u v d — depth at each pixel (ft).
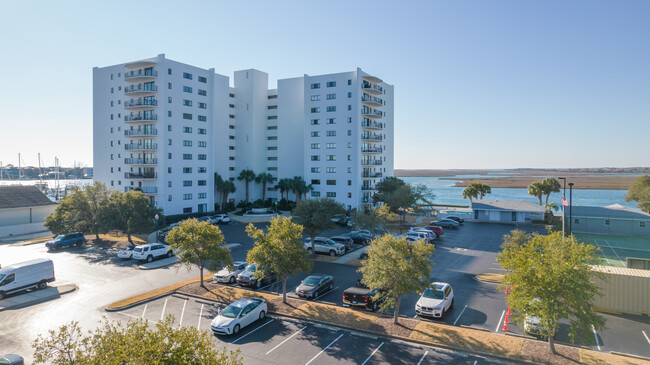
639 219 177.27
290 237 86.38
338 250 138.72
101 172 244.83
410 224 213.46
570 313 56.85
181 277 110.93
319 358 62.28
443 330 70.64
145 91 218.18
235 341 68.85
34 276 98.37
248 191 282.36
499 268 119.24
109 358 34.37
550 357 59.41
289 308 83.82
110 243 158.30
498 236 175.83
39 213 204.85
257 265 85.51
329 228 134.72
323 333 72.28
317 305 85.71
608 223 183.42
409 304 87.86
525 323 66.03
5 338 71.20
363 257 133.49
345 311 81.66
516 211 214.90
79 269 120.16
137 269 120.06
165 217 212.02
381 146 278.87
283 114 278.05
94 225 157.58
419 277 72.84
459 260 130.21
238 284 104.83
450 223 199.11
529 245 63.16
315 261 130.41
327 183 253.03
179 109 225.35
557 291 57.26
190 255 95.71
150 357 33.63
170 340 35.86
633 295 80.79
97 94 245.04
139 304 88.63
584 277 56.90
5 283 92.48
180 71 226.17
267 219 228.02
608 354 60.64
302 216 133.80
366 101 252.21
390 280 71.51
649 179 240.53
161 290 97.19
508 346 63.67
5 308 85.97
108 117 240.12
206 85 241.55
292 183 255.29
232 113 285.64
